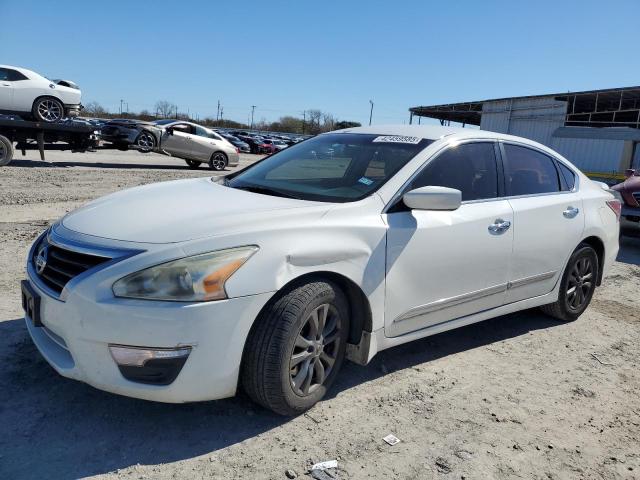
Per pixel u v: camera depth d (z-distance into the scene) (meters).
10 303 4.31
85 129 15.95
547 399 3.49
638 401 3.57
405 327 3.48
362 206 3.25
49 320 2.75
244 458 2.65
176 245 2.62
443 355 4.05
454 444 2.91
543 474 2.73
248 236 2.74
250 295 2.67
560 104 31.09
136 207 3.15
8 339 3.67
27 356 3.45
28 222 7.48
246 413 3.03
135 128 18.47
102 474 2.46
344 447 2.80
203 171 18.97
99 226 2.90
